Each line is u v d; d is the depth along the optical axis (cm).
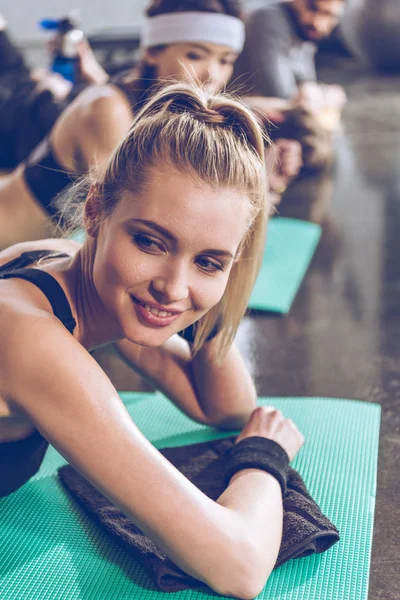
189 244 115
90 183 130
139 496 114
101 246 121
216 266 119
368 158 497
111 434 114
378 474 166
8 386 117
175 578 129
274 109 401
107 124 242
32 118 330
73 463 117
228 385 173
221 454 170
